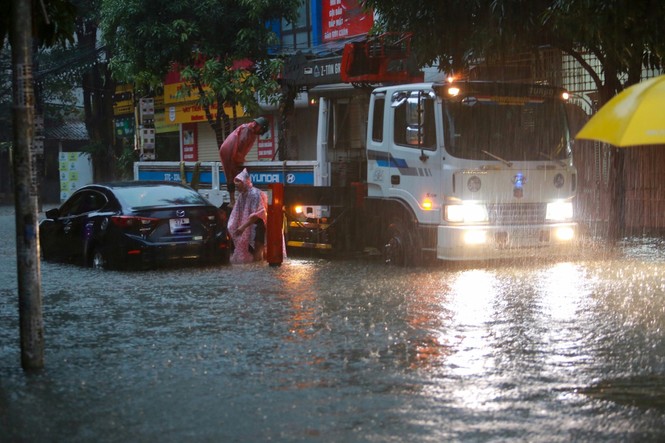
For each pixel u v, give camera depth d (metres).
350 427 6.26
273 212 16.19
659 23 15.24
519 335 9.36
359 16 25.38
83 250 16.77
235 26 25.75
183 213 16.17
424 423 6.33
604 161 20.30
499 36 16.23
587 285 12.66
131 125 38.84
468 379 7.57
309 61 17.84
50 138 50.06
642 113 6.22
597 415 6.49
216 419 6.53
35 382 7.77
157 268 16.34
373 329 9.80
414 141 15.26
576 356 8.38
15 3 7.95
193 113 31.86
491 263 15.67
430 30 17.12
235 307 11.52
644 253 16.58
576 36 16.06
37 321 8.27
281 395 7.15
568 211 15.58
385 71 16.80
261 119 18.61
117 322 10.68
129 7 25.17
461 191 14.80
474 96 14.96
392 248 15.77
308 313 10.90
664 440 5.93
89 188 17.30
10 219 32.59
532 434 6.06
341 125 17.41
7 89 44.97
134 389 7.45
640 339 9.07
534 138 15.32
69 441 6.12
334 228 16.83
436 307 11.12
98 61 39.19
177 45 25.47
